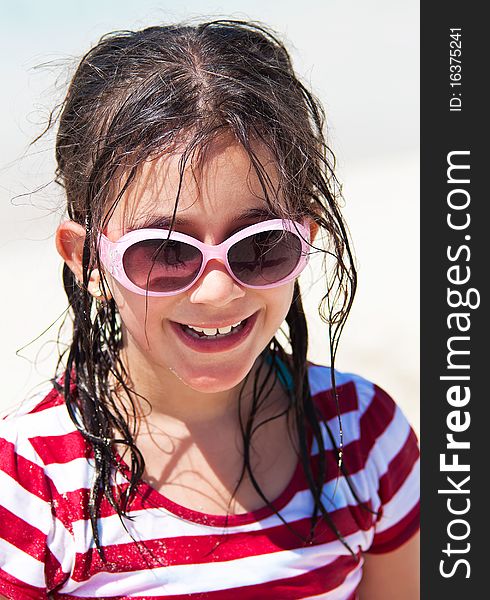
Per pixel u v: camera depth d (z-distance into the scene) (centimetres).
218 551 208
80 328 218
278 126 198
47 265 638
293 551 213
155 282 192
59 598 204
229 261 189
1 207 661
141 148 189
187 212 187
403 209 775
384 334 548
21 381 486
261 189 190
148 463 215
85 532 202
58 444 209
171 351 200
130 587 203
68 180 218
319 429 228
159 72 201
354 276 215
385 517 238
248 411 225
